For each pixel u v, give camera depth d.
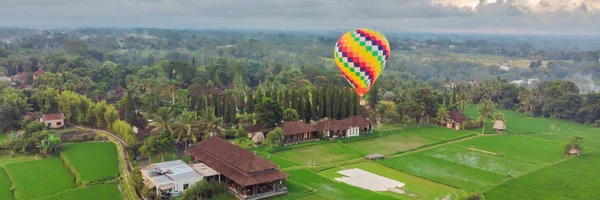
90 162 98.69
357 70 109.44
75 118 135.38
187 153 102.69
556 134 153.75
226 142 96.81
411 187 91.56
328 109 149.50
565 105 187.25
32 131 112.25
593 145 136.12
